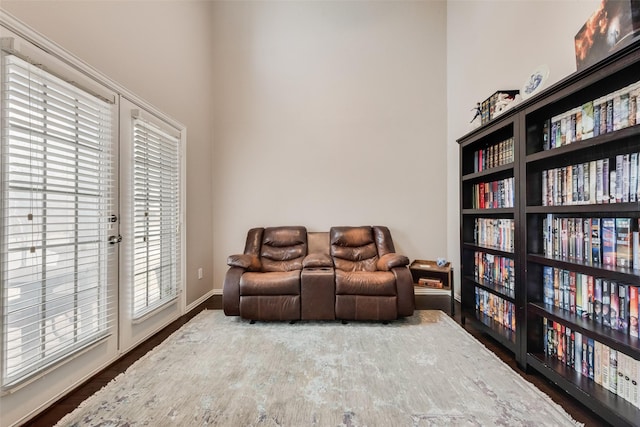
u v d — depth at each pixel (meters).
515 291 1.70
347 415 1.27
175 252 2.58
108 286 1.78
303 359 1.78
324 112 3.36
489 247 2.04
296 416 1.27
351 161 3.34
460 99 3.03
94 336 1.64
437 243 3.30
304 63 3.36
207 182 3.25
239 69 3.39
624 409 1.12
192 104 2.93
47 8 1.41
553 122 1.53
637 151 1.20
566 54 1.72
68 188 1.51
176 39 2.65
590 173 1.32
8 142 1.23
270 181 3.37
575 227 1.40
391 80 3.33
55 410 1.35
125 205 1.95
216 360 1.78
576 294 1.40
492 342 2.03
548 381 1.53
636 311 1.12
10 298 1.22
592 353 1.31
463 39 2.96
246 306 2.39
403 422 1.23
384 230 3.08
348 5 3.34
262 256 2.97
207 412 1.30
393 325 2.35
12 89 1.25
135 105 2.08
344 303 2.37
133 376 1.60
